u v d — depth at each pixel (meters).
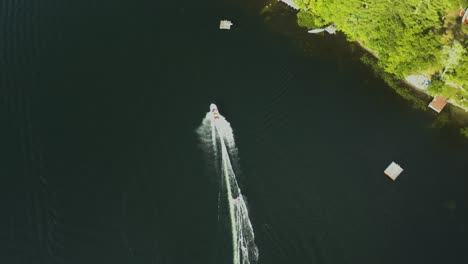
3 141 116.62
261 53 135.00
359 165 114.56
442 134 122.88
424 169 115.56
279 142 117.12
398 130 122.25
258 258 100.31
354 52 138.50
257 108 122.88
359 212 107.38
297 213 106.44
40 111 121.50
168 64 131.12
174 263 99.62
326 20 141.38
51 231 103.62
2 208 106.69
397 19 136.75
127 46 134.75
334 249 102.12
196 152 114.94
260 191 109.25
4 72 129.00
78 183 110.31
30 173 111.75
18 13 142.38
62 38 136.25
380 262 101.38
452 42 134.75
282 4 148.62
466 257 103.12
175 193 108.88
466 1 138.75
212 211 106.31
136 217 105.50
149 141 116.56
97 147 115.69
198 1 146.88
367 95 128.75
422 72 132.50
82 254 100.69
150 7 144.38
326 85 129.50
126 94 124.81
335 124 121.62
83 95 124.50
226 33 139.00
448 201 110.69
